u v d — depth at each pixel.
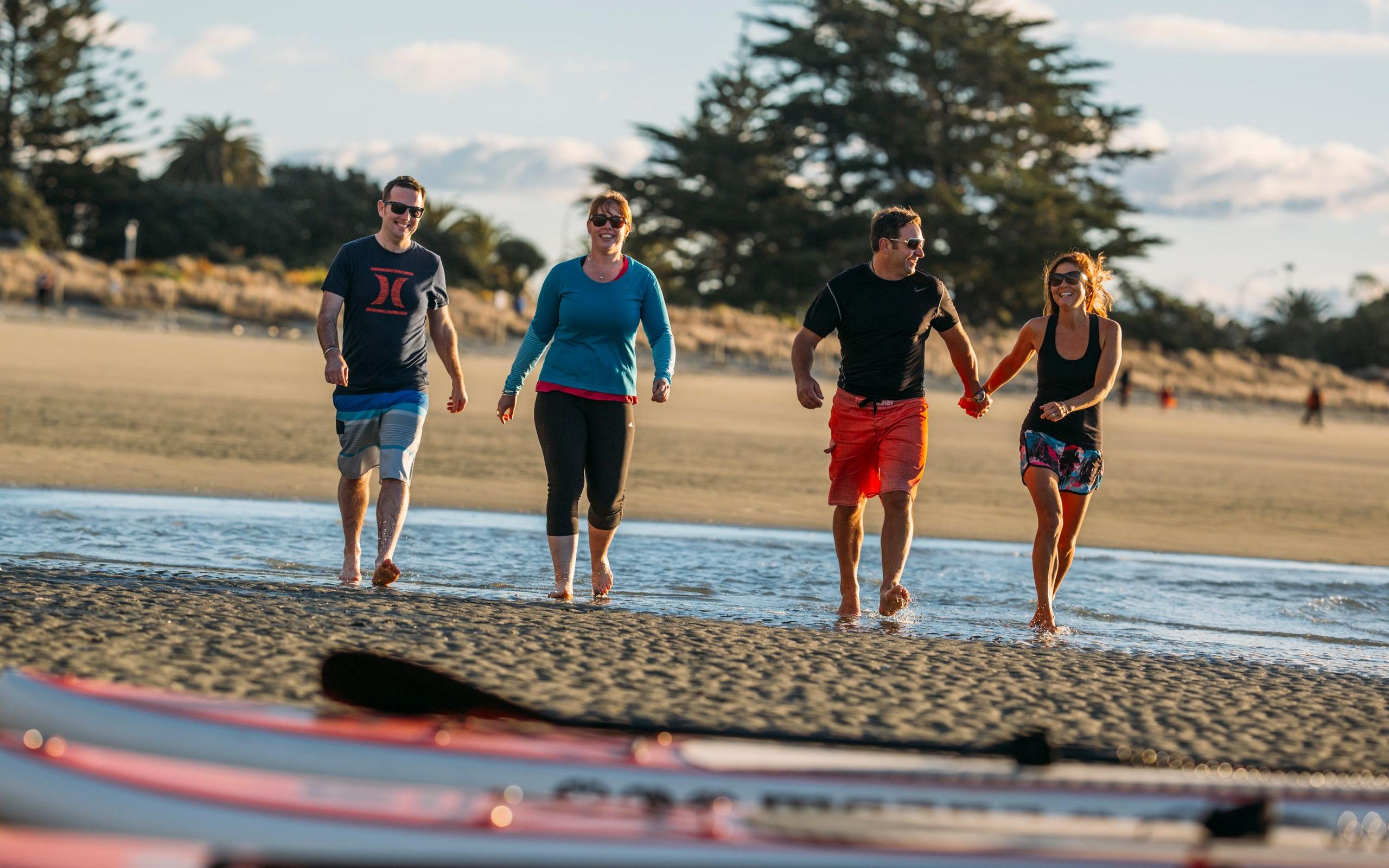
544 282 18.30
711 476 37.19
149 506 23.94
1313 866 6.70
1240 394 184.75
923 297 18.55
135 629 13.56
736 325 174.75
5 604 14.16
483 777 7.52
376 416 18.27
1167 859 6.48
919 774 7.88
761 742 9.77
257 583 16.89
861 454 18.59
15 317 126.25
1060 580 19.94
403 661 9.14
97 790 6.49
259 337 133.12
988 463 49.25
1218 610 20.69
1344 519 38.69
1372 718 13.74
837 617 18.02
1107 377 18.95
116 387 55.34
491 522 25.08
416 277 18.44
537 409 18.27
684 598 18.72
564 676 12.89
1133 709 13.31
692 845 6.10
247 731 7.81
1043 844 6.57
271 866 5.27
